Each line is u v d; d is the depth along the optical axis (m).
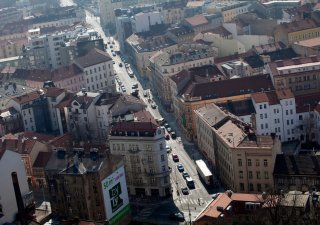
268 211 176.75
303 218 177.50
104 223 198.62
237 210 194.88
